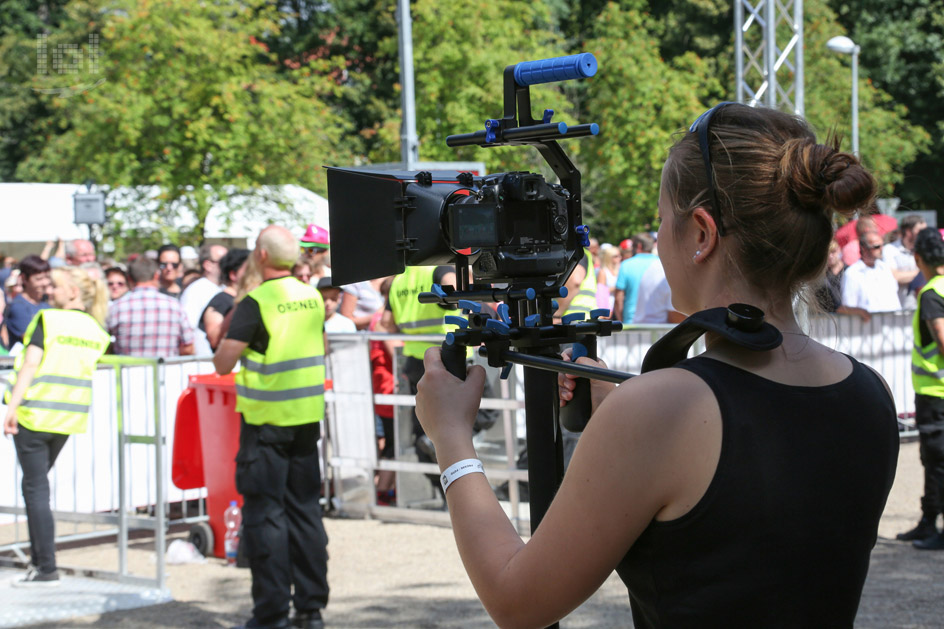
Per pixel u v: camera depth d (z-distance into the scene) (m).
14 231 16.92
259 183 15.23
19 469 6.64
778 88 11.91
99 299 6.06
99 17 17.59
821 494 1.24
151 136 14.81
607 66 18.78
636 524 1.22
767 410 1.24
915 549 6.11
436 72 18.17
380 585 5.73
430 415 1.51
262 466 4.85
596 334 1.74
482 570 1.34
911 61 30.59
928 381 6.10
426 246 1.79
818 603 1.23
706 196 1.33
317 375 4.95
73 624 5.17
